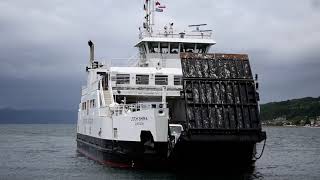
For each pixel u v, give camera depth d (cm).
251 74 3014
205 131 2809
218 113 2867
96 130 3800
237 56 3064
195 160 2964
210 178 3022
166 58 3834
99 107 3666
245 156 2991
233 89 2941
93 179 3047
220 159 2988
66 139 10800
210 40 3838
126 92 3534
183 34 3872
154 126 2836
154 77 3584
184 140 2756
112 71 3559
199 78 2933
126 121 3130
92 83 4194
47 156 5391
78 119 5297
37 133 16012
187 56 2994
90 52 4731
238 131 2845
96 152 3831
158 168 3086
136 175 3072
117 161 3297
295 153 6284
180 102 3619
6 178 3444
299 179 3466
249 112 2898
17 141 9669
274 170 4066
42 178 3406
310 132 19900
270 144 9019
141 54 4025
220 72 2984
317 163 4797
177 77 3606
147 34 3875
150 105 3039
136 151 3048
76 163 4228
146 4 3978
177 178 2991
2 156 5466
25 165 4350
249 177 3250
